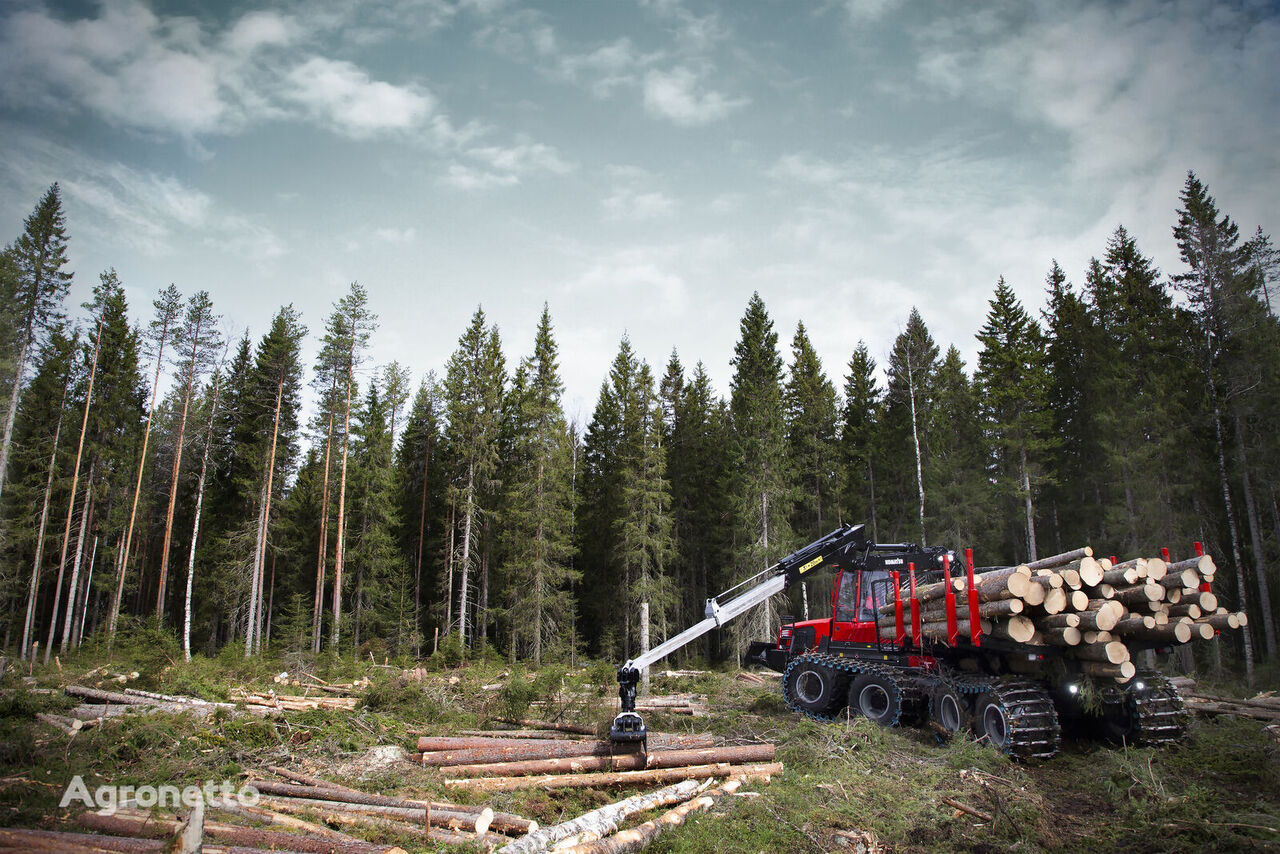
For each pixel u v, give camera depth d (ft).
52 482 111.75
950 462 108.37
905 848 21.27
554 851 18.34
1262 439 81.15
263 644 106.52
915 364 115.34
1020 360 100.78
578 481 140.46
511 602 118.62
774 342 112.16
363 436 126.93
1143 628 28.32
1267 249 82.53
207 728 30.30
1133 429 87.10
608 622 128.16
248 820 21.13
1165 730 31.65
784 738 33.88
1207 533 85.46
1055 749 30.42
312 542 134.62
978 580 31.68
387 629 120.98
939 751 31.24
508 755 27.61
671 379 140.97
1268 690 63.05
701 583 134.92
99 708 36.09
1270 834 20.65
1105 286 109.09
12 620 124.06
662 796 23.97
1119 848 20.97
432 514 141.69
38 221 102.94
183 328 108.47
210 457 112.06
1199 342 87.61
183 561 147.84
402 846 19.84
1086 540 104.27
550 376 116.26
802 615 119.24
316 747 29.76
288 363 114.62
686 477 133.90
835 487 124.06
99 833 19.43
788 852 20.63
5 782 22.91
